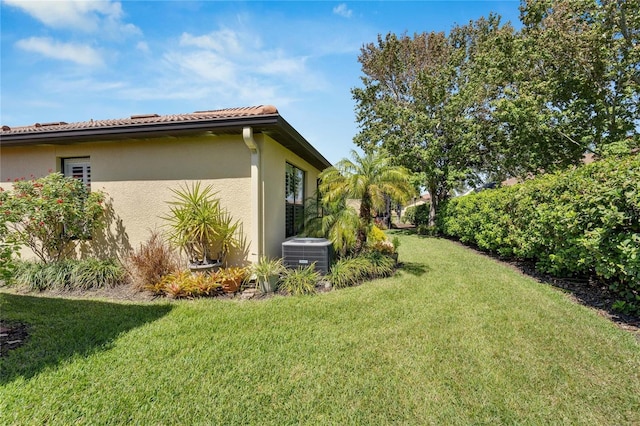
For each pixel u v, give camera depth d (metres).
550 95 12.76
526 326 3.92
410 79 20.23
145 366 3.04
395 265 7.84
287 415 2.37
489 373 2.88
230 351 3.33
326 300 5.06
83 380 2.80
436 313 4.43
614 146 9.66
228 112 6.88
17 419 2.31
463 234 12.49
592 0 10.62
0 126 7.15
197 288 5.29
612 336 3.60
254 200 5.99
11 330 3.93
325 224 7.06
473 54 18.12
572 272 5.89
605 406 2.44
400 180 7.05
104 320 4.23
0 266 4.32
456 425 2.26
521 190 7.00
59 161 7.02
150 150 6.48
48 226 6.33
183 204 6.01
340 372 2.92
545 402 2.49
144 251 5.84
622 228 4.09
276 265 5.90
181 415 2.36
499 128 15.63
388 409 2.42
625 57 10.70
